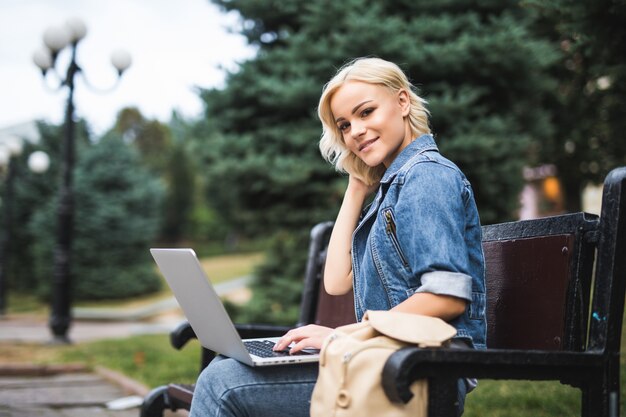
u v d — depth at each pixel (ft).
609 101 14.79
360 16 23.97
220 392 5.28
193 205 137.28
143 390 14.67
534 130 25.38
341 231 6.57
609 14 9.57
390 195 5.43
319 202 25.68
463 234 5.15
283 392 5.32
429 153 5.51
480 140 22.76
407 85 5.96
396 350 4.37
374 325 4.60
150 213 69.92
